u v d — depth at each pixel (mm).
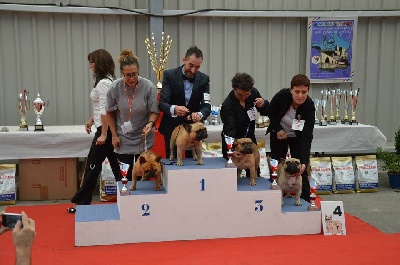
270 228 3963
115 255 3480
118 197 3961
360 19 7656
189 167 3832
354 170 6039
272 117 4406
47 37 6793
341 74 7648
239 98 4043
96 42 6984
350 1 7574
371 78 7801
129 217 3750
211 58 7387
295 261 3334
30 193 5480
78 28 6887
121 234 3758
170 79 4062
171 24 7223
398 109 7828
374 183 5957
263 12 7312
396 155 6227
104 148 4555
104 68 4523
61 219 4645
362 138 6082
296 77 4074
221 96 7496
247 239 3873
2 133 5297
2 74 6715
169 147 4277
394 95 7812
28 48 6750
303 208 4082
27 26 6707
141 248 3643
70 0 6797
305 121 4270
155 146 5477
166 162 4035
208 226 3865
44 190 5504
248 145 3844
